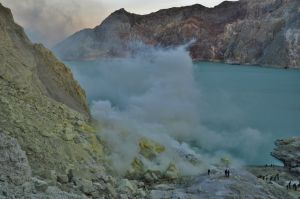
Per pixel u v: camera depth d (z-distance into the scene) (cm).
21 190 2181
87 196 2833
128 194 3266
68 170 3106
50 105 4003
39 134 3366
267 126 9831
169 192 3581
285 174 5441
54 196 2320
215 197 3512
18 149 2523
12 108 3441
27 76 4034
